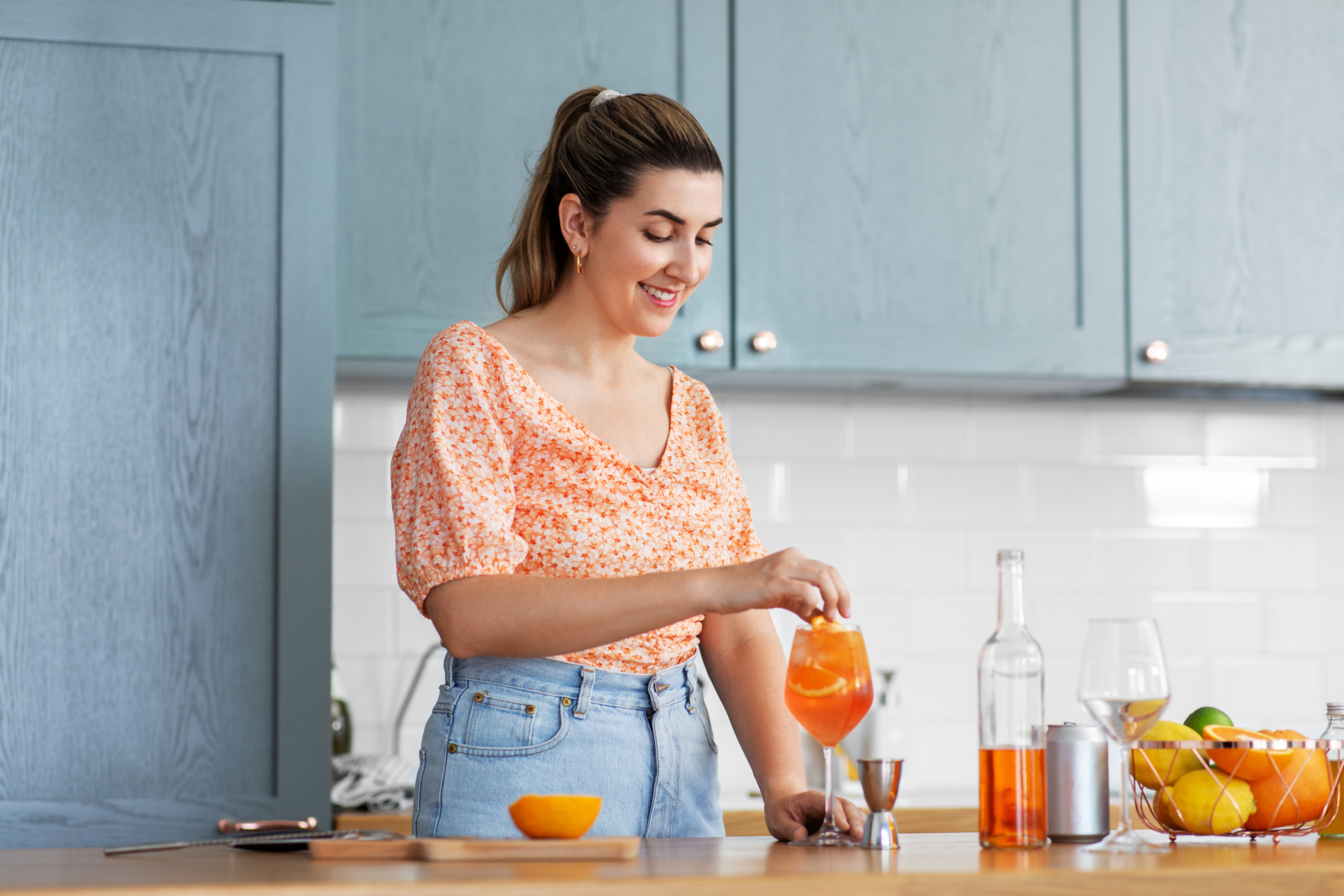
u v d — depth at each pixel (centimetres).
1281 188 266
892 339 250
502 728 146
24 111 207
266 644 207
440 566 139
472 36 241
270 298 212
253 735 205
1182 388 281
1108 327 258
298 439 210
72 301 206
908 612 288
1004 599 122
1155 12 264
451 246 238
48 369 205
